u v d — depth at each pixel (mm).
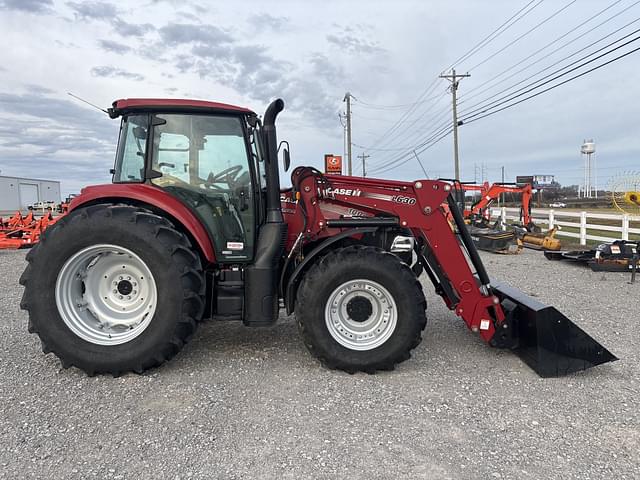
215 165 3795
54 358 3787
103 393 3141
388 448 2492
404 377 3455
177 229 3676
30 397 3070
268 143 3684
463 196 4121
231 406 2965
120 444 2516
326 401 3043
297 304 3529
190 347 4062
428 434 2639
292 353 3934
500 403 3025
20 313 5297
